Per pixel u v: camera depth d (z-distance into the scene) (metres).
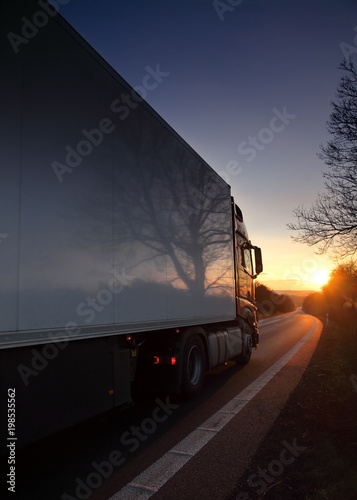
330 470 3.51
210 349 7.09
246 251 10.10
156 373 5.69
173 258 5.60
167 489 3.27
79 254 3.51
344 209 10.38
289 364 9.81
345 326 25.09
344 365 9.23
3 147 2.78
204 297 6.80
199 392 6.45
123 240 4.29
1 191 2.74
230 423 5.04
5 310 2.71
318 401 5.95
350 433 4.48
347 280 23.39
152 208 5.03
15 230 2.83
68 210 3.39
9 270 2.76
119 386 4.23
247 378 8.03
